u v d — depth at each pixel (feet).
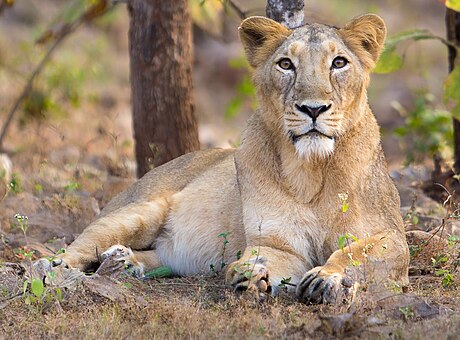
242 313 29.58
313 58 32.50
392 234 33.19
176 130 47.06
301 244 33.42
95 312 30.12
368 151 33.91
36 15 102.68
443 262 35.99
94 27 101.14
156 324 28.71
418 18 104.22
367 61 34.17
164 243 38.65
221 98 90.74
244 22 35.12
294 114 32.07
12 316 30.17
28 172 52.95
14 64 79.92
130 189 40.98
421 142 55.77
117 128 71.87
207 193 38.04
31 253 33.45
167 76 46.70
